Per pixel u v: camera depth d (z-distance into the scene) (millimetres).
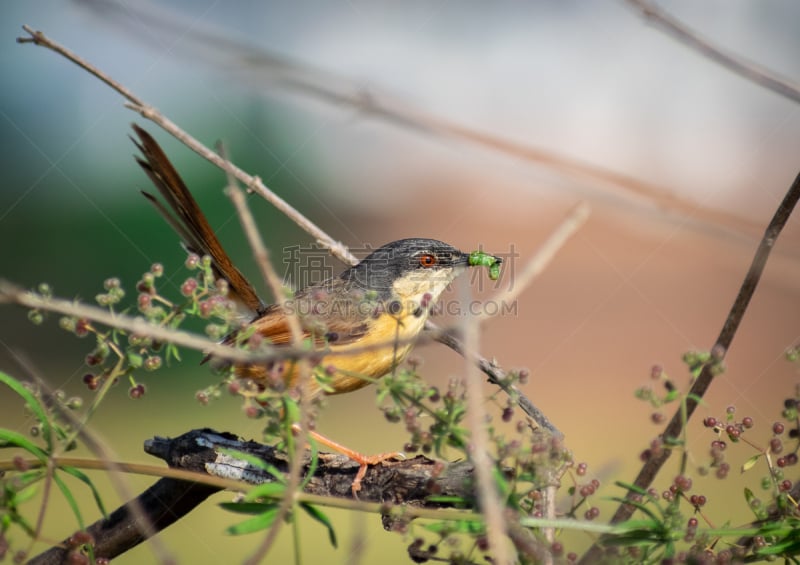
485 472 2037
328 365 2596
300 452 2256
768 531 2449
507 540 2395
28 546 2525
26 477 2574
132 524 2629
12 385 2594
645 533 2426
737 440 2594
